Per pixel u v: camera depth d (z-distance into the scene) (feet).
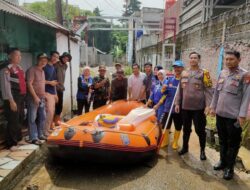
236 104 14.03
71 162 16.35
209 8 36.32
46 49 25.49
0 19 18.60
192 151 18.58
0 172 13.48
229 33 25.22
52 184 13.94
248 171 15.44
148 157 16.34
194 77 16.56
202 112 16.71
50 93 19.74
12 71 16.08
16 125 16.56
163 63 46.70
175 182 14.37
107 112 20.48
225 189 13.71
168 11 62.18
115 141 14.58
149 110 19.07
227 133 15.03
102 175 15.08
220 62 26.94
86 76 24.02
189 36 38.88
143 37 87.35
